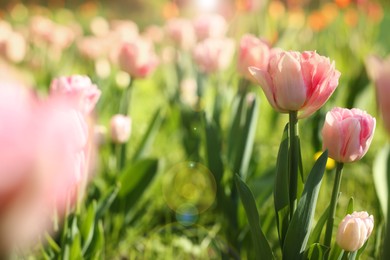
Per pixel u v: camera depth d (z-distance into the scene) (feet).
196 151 5.92
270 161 6.75
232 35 9.73
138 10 25.91
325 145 3.24
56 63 10.76
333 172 5.82
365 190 5.92
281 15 13.76
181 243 4.76
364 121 3.20
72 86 3.57
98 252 3.93
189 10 14.26
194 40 7.94
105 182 4.78
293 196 3.33
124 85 8.66
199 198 5.79
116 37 9.30
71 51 11.44
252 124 4.56
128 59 4.98
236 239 4.58
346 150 3.20
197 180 6.12
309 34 12.22
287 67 3.05
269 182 4.59
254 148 6.32
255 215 3.36
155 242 4.88
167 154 6.99
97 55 8.95
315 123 5.87
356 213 3.26
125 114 5.14
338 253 3.37
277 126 8.16
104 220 4.78
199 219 5.48
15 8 22.45
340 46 10.68
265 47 4.64
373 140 7.61
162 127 7.55
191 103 7.47
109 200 4.20
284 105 3.12
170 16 14.62
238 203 4.60
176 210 5.65
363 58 6.74
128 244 4.86
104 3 27.30
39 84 9.06
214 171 4.65
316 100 3.12
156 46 12.98
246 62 4.64
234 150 4.92
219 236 5.03
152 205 5.51
